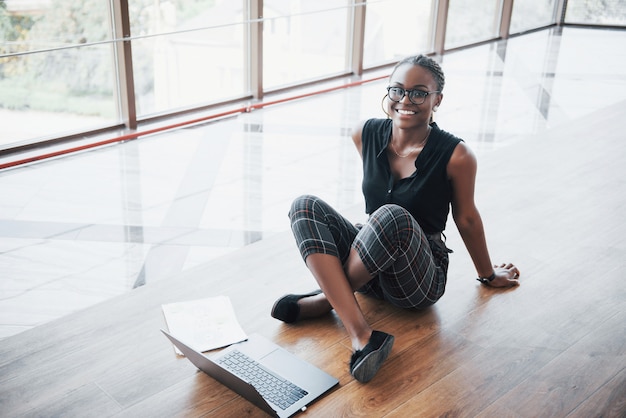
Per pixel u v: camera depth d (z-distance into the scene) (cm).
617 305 245
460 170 210
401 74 209
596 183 366
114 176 408
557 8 945
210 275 261
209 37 524
